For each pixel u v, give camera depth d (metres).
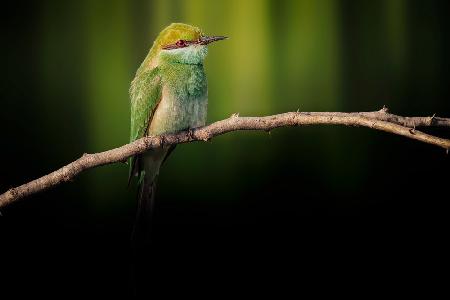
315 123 3.47
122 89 15.57
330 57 17.73
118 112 14.71
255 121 3.65
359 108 14.96
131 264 4.84
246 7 19.16
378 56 17.19
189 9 18.41
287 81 16.39
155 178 5.22
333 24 19.23
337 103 15.16
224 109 15.16
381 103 15.02
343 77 16.55
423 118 3.40
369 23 18.77
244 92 15.73
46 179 3.75
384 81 15.87
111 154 3.97
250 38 18.94
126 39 17.52
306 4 19.84
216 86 16.19
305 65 17.42
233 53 18.50
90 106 14.62
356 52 17.77
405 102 14.94
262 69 17.44
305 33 19.05
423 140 3.01
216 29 18.72
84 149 13.00
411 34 17.83
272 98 15.48
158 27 17.92
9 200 3.69
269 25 19.41
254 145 12.45
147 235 5.13
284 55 18.19
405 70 16.30
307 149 11.92
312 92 15.65
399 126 3.10
